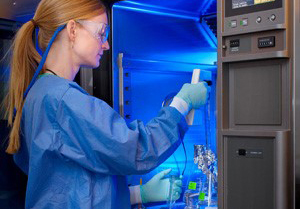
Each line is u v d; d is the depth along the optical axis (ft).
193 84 5.45
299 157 4.34
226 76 4.69
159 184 6.80
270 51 4.37
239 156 4.58
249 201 4.52
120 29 6.72
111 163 4.81
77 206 4.84
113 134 4.73
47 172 4.91
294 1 4.25
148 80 7.22
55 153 4.80
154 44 7.13
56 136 4.79
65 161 4.87
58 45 5.20
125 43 6.79
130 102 6.97
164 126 5.06
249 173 4.51
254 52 4.48
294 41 4.26
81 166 4.93
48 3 5.18
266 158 4.41
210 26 7.26
